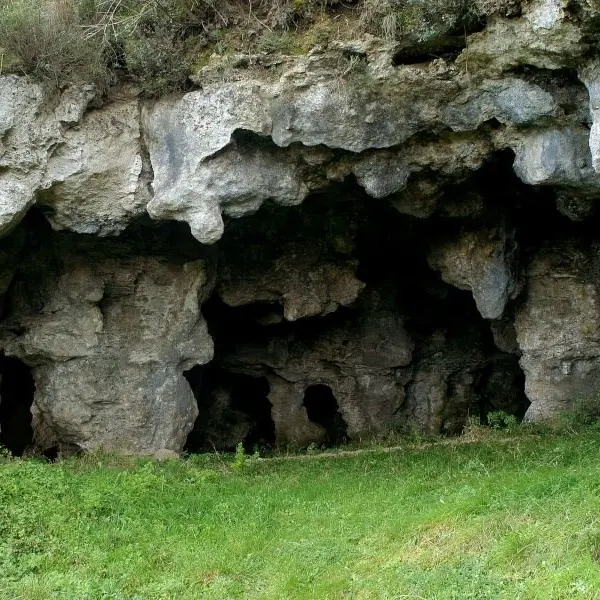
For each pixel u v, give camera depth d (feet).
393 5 31.96
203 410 51.01
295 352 50.75
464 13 31.22
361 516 28.76
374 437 48.08
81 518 29.09
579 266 43.09
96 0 35.65
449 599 21.67
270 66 33.91
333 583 23.98
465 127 34.22
